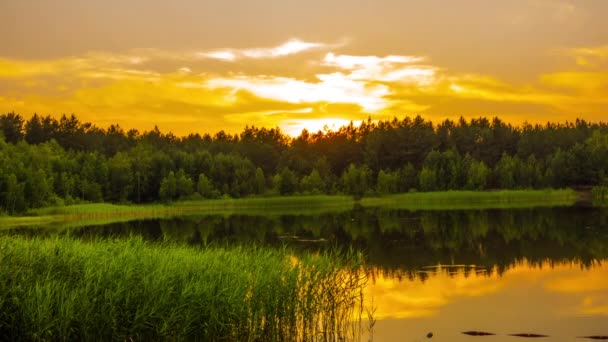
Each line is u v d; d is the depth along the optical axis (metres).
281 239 43.22
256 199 111.62
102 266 16.92
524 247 36.28
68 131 162.62
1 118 159.75
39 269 16.98
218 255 19.89
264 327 17.00
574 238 40.00
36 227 60.69
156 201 123.81
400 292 23.52
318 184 127.69
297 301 17.47
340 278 19.83
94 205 95.38
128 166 123.44
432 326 18.47
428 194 114.69
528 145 143.12
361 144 166.50
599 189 105.56
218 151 180.38
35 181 90.12
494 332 17.73
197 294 16.06
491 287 24.30
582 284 24.55
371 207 93.12
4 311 14.86
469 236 43.09
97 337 15.10
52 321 14.53
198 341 16.27
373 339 17.20
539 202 92.75
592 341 16.73
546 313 19.92
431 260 31.97
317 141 182.00
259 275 17.61
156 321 15.74
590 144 123.12
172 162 133.50
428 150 146.50
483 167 122.06
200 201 114.69
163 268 17.38
